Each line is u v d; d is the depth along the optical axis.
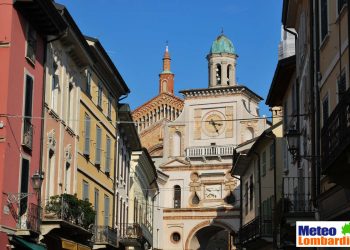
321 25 22.64
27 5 24.30
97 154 36.88
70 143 31.34
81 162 33.47
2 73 23.39
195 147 71.25
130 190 50.84
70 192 31.22
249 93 72.00
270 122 70.56
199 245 73.19
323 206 22.23
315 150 23.48
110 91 40.38
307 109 26.23
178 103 82.81
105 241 35.25
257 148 44.69
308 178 25.92
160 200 71.31
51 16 25.55
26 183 24.91
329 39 21.34
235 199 69.25
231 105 70.88
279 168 39.09
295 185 31.45
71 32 28.83
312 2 24.11
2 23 23.77
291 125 32.44
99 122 37.28
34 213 25.02
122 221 45.62
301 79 28.61
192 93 72.44
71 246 28.95
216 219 69.50
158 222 70.31
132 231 44.72
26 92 25.02
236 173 56.41
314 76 23.78
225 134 70.62
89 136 34.84
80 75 32.88
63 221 26.31
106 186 39.38
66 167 30.86
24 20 24.89
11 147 23.53
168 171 72.12
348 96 14.84
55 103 28.95
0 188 22.69
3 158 22.92
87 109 34.44
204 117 71.69
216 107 71.44
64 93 30.14
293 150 23.73
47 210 26.48
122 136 45.12
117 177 43.25
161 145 78.75
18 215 23.84
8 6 23.88
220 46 75.50
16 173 23.97
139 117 83.25
